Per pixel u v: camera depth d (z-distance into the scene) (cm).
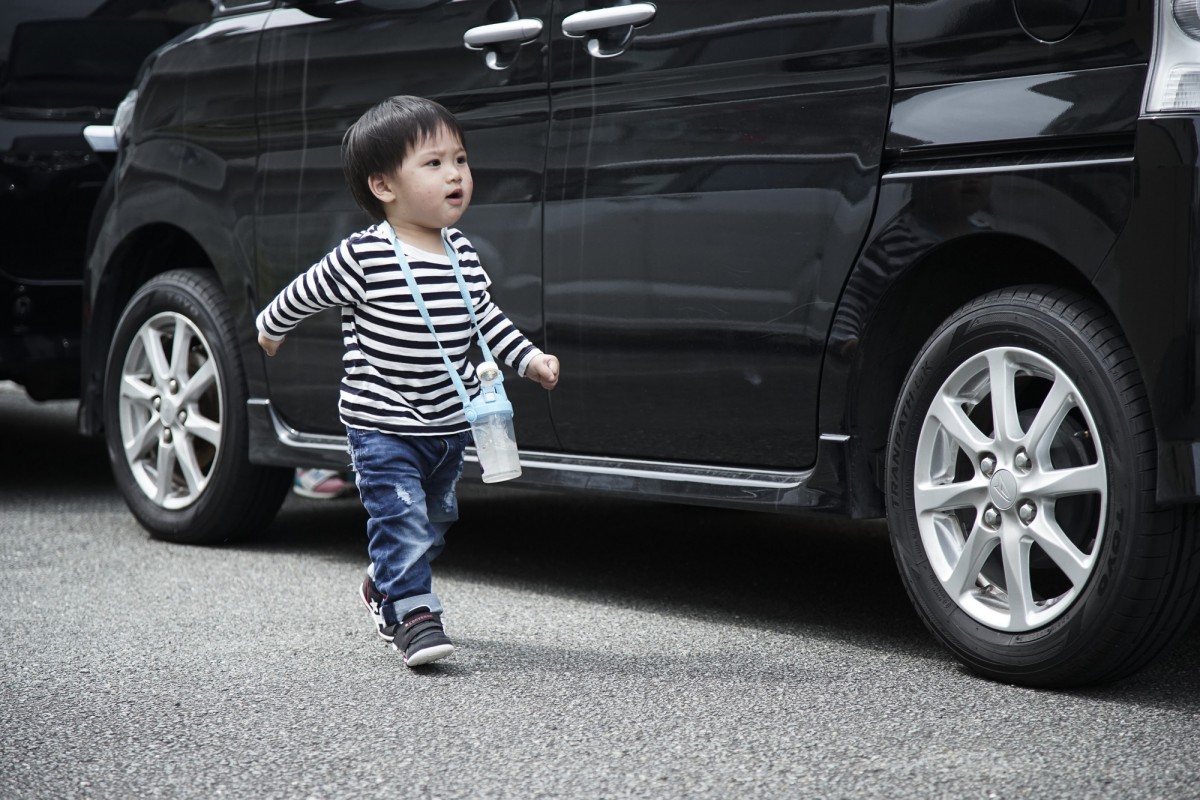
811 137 411
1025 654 378
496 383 412
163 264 634
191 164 581
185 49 592
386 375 411
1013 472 378
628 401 458
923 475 399
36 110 728
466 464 502
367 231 413
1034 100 369
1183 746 333
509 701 376
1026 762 323
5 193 711
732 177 427
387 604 416
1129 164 351
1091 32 359
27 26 729
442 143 406
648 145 446
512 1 479
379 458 412
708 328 435
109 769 328
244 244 561
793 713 362
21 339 721
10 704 378
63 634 449
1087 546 379
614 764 326
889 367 416
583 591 507
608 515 660
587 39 459
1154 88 346
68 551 582
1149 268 347
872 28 398
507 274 481
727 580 526
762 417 429
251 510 583
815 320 412
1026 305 376
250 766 329
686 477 447
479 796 307
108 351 634
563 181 465
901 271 395
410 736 348
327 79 531
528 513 664
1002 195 373
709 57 432
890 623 460
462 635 446
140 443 605
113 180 622
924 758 326
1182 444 345
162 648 432
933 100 389
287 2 554
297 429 557
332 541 604
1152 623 361
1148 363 349
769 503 427
